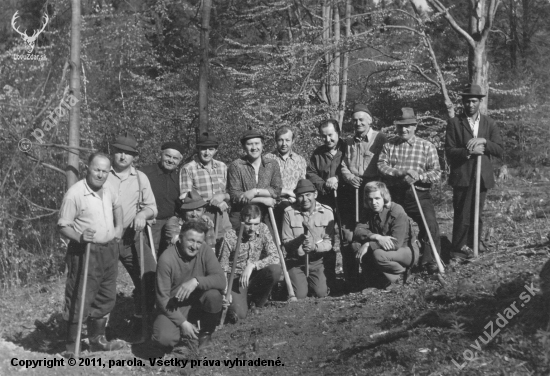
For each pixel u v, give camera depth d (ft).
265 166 29.37
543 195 48.21
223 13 69.67
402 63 54.90
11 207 38.09
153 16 65.92
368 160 29.71
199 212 26.81
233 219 29.68
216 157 54.70
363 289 28.91
